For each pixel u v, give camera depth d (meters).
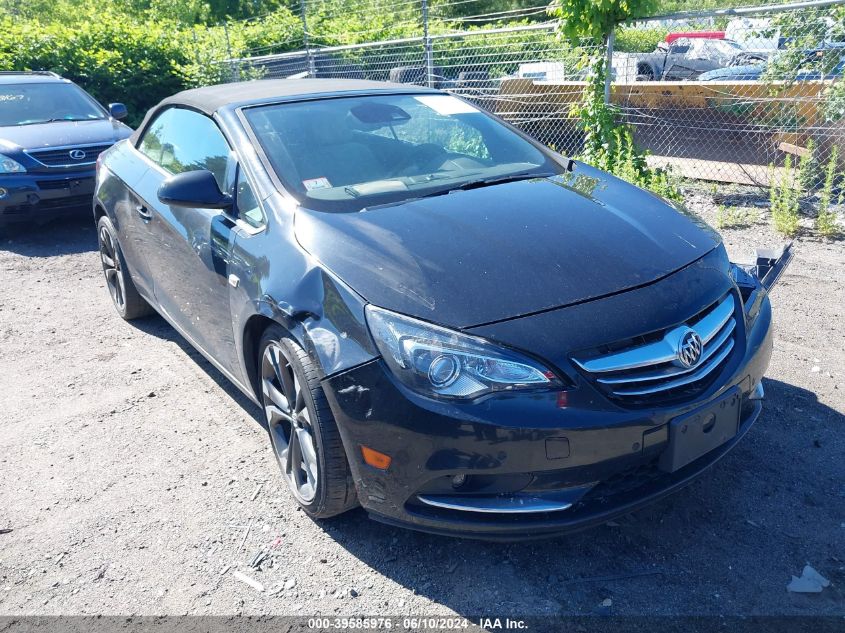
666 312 2.57
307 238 2.91
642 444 2.45
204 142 3.90
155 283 4.39
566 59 8.93
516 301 2.51
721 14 6.88
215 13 36.09
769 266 3.54
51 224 8.30
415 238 2.81
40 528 3.08
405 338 2.44
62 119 8.39
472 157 3.76
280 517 3.08
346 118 3.79
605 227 2.97
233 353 3.46
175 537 2.99
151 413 3.99
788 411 3.66
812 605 2.49
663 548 2.79
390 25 17.14
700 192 7.58
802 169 6.76
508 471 2.38
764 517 2.93
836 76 7.02
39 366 4.66
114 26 14.94
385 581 2.70
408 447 2.43
